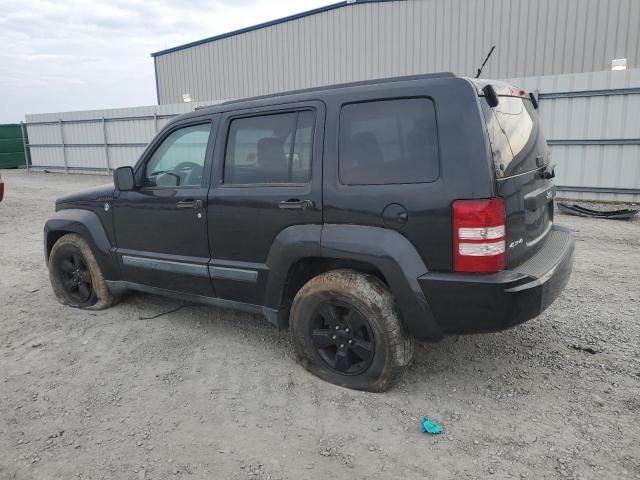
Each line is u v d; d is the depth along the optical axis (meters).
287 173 3.49
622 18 16.16
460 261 2.85
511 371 3.57
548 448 2.74
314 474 2.60
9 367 3.85
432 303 2.96
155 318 4.76
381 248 3.04
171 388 3.48
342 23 20.67
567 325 4.31
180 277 4.16
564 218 9.22
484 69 18.30
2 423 3.11
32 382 3.61
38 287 5.84
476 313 2.87
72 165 23.00
